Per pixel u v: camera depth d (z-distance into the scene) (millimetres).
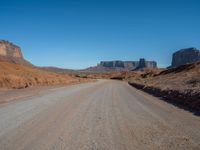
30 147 7160
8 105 16719
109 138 8234
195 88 20906
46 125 10305
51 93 28156
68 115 12859
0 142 7672
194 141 7746
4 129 9500
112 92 31453
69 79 82938
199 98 15570
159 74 101750
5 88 34344
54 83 58219
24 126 10062
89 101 19875
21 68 70250
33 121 11125
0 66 59719
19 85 39938
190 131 9133
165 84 37031
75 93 28734
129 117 12328
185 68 85125
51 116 12492
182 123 10641
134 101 20031
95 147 7195
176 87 26469
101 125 10383
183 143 7547
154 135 8594
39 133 8898
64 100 20438
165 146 7250
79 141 7852
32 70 74312
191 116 12398
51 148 7074
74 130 9430
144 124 10547
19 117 12102
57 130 9414
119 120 11516
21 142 7684
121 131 9273
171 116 12484
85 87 44594
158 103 18453
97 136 8516
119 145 7402
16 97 22188
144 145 7375
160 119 11664
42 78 57031
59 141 7840
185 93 18703
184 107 15828
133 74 190000
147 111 14367
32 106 16297
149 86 36781
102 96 24953
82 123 10797
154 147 7160
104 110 14805
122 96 25078
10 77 40219
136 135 8633
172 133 8859
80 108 15625
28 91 29953
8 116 12352
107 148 7098
